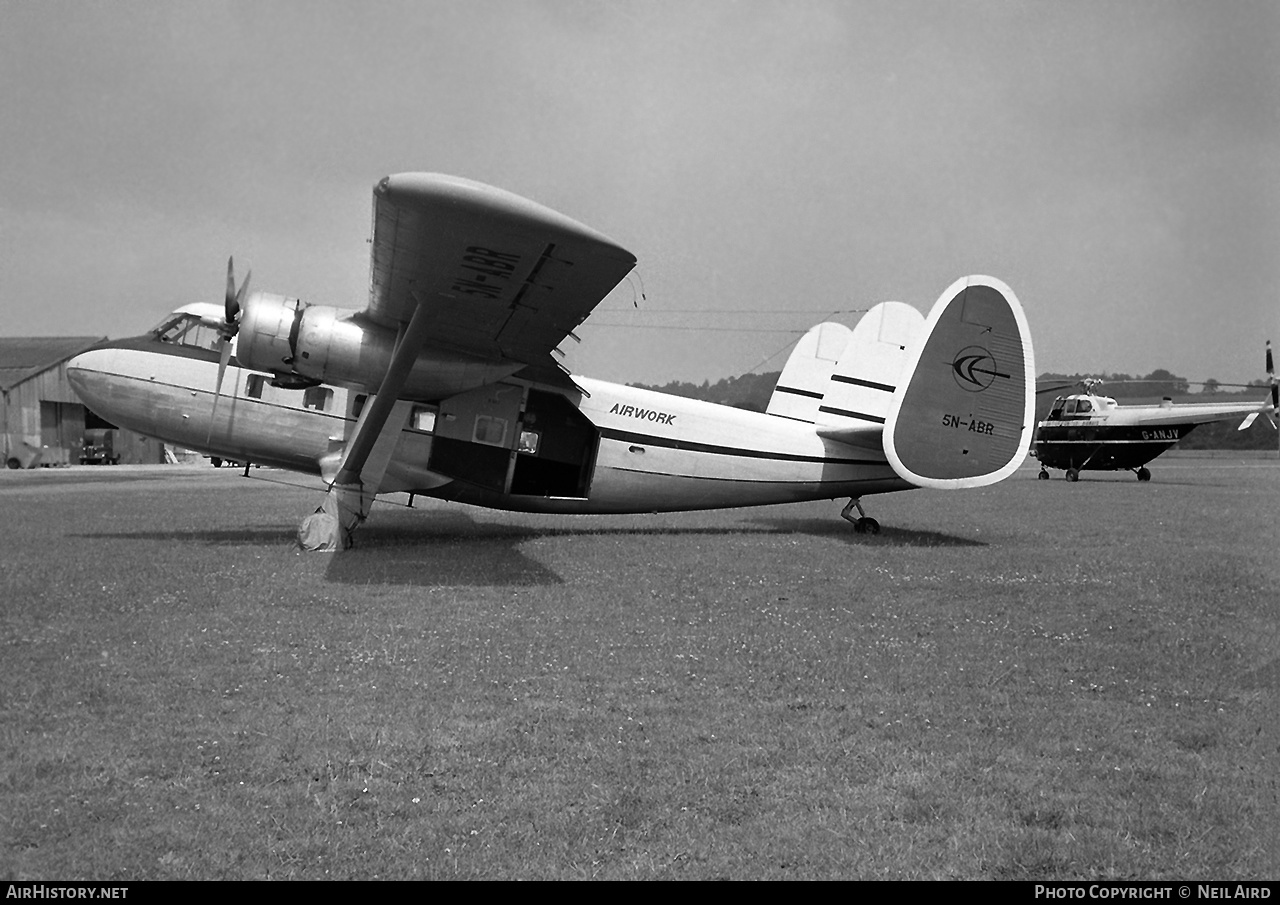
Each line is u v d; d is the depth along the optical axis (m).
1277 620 8.91
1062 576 11.45
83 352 14.23
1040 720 5.82
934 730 5.62
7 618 8.29
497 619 8.47
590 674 6.71
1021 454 14.14
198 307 14.60
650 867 3.90
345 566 11.44
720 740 5.38
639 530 16.73
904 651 7.60
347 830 4.16
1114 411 38.31
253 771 4.78
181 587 9.86
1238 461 65.81
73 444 48.47
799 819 4.36
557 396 14.28
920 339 14.23
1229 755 5.23
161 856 3.91
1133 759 5.15
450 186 8.26
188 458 53.50
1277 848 4.07
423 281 10.24
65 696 5.96
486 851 4.01
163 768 4.80
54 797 4.44
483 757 5.04
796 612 9.09
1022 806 4.51
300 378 13.18
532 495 14.39
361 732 5.36
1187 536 16.36
